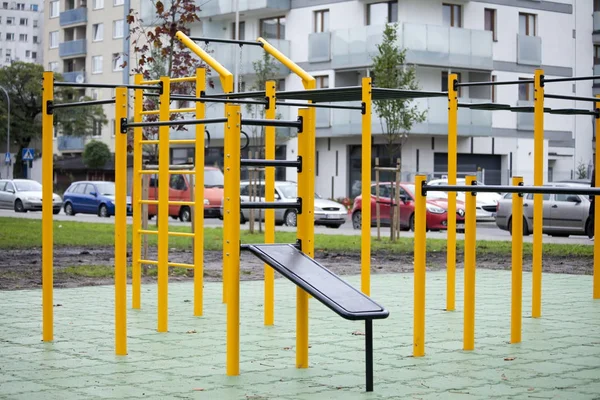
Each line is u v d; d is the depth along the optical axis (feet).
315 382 23.93
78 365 26.27
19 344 29.81
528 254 68.74
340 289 23.17
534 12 176.14
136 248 38.37
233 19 191.62
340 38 169.58
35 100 234.38
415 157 166.09
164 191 33.94
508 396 22.15
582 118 183.73
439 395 22.29
